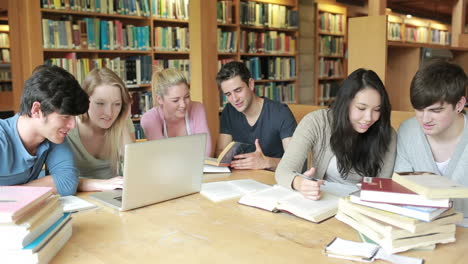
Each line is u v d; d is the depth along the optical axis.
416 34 9.92
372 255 1.19
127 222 1.51
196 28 4.43
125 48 4.97
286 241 1.32
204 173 2.29
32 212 1.17
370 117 1.80
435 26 11.18
